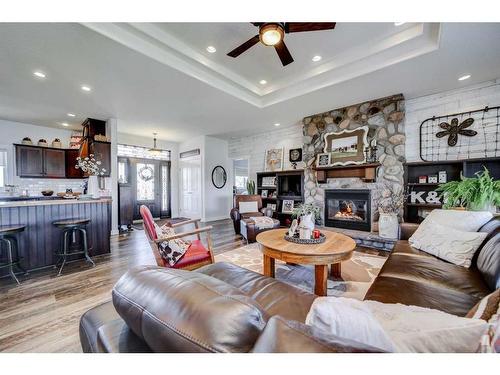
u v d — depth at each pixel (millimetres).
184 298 556
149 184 7160
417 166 3760
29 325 1708
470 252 1706
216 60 3020
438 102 3586
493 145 3182
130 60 2592
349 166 4148
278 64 3117
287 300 1199
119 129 5902
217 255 3354
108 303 1102
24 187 5176
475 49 2410
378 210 3924
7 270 2666
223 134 6555
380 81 3182
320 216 4664
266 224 4020
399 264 1739
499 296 708
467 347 502
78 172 5598
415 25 2379
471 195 2395
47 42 2258
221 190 7203
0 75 2932
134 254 3514
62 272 2781
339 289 2199
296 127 5547
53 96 3633
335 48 2770
